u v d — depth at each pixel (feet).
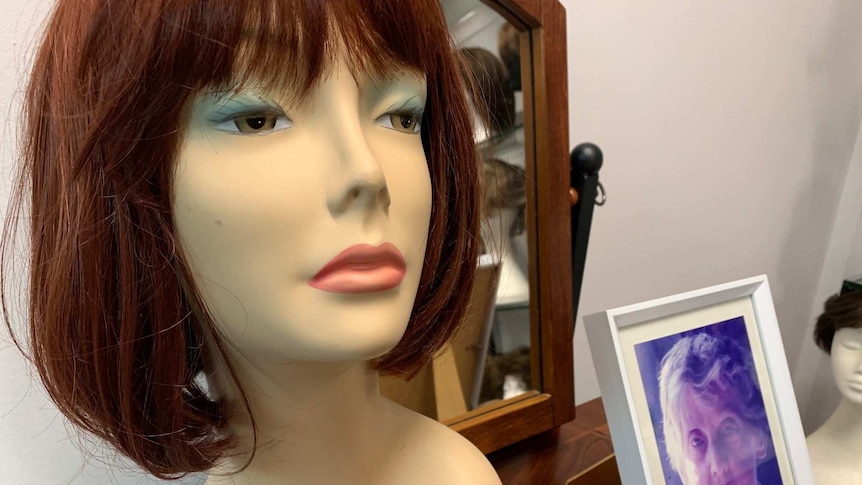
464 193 1.33
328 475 1.28
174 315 1.02
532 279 2.03
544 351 2.06
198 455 1.17
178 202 0.95
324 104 0.93
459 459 1.36
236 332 1.01
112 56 0.88
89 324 1.00
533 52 1.87
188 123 0.92
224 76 0.87
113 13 0.88
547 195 1.94
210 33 0.84
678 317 1.56
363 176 0.88
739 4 3.04
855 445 1.94
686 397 1.51
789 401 1.65
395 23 0.98
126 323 0.99
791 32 3.27
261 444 1.24
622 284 2.96
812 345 3.71
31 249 1.08
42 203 1.05
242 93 0.89
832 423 2.04
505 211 1.91
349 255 0.91
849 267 3.65
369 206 0.92
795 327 3.73
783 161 3.43
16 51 1.45
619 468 1.45
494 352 1.99
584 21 2.52
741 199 3.32
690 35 2.89
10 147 1.45
